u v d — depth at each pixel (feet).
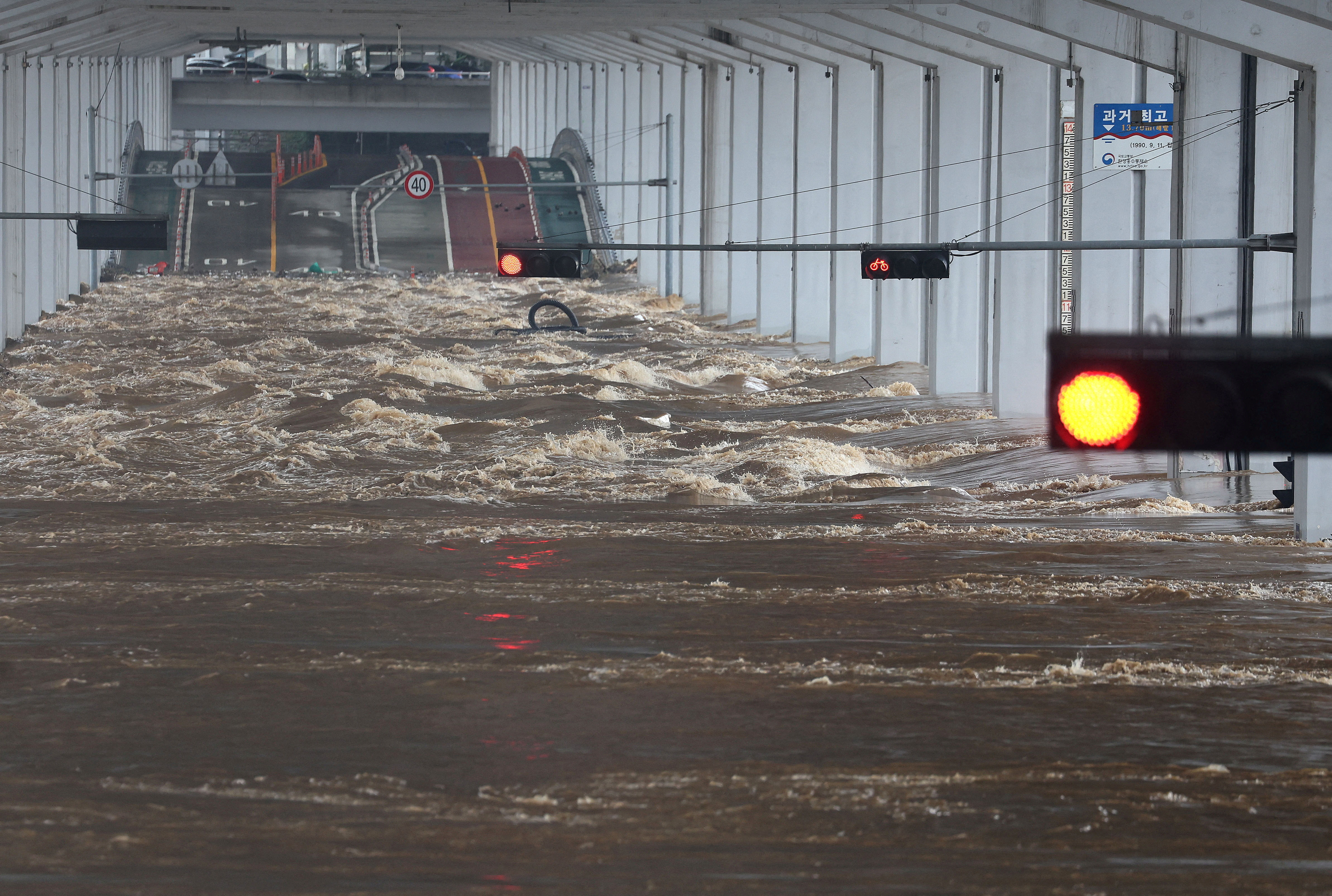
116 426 310.24
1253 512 217.15
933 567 170.91
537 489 243.19
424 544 186.09
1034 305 302.66
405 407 325.42
